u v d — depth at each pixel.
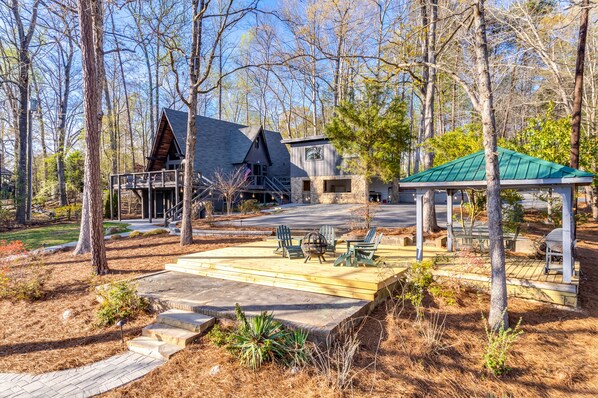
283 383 3.94
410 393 3.78
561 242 6.70
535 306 6.16
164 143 27.14
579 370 4.36
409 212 18.88
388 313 5.64
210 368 4.31
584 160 13.11
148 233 15.12
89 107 8.45
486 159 5.37
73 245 13.27
